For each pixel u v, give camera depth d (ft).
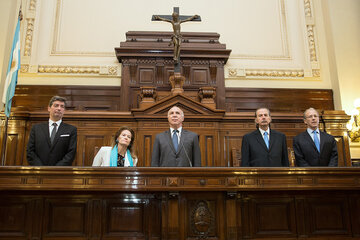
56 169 6.78
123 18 21.06
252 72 20.39
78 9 20.98
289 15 21.74
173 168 6.92
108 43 20.56
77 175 6.82
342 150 15.05
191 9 21.56
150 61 19.15
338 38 20.40
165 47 19.01
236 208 7.22
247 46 21.15
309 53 21.04
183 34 19.81
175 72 15.79
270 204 7.43
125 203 7.16
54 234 6.91
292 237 7.29
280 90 20.08
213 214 7.18
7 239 6.82
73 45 20.36
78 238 6.93
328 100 20.03
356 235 7.43
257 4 21.81
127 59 19.06
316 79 20.54
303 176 7.18
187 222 7.08
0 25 18.88
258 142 10.05
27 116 14.39
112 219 7.07
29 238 6.84
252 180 7.07
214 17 21.53
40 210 6.98
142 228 7.08
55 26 20.52
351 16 20.89
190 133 9.94
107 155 9.59
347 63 19.95
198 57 19.19
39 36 20.15
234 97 19.81
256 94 19.93
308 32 21.40
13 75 12.19
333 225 7.44
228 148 14.62
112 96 19.21
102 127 14.56
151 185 6.87
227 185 6.99
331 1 21.12
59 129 9.83
